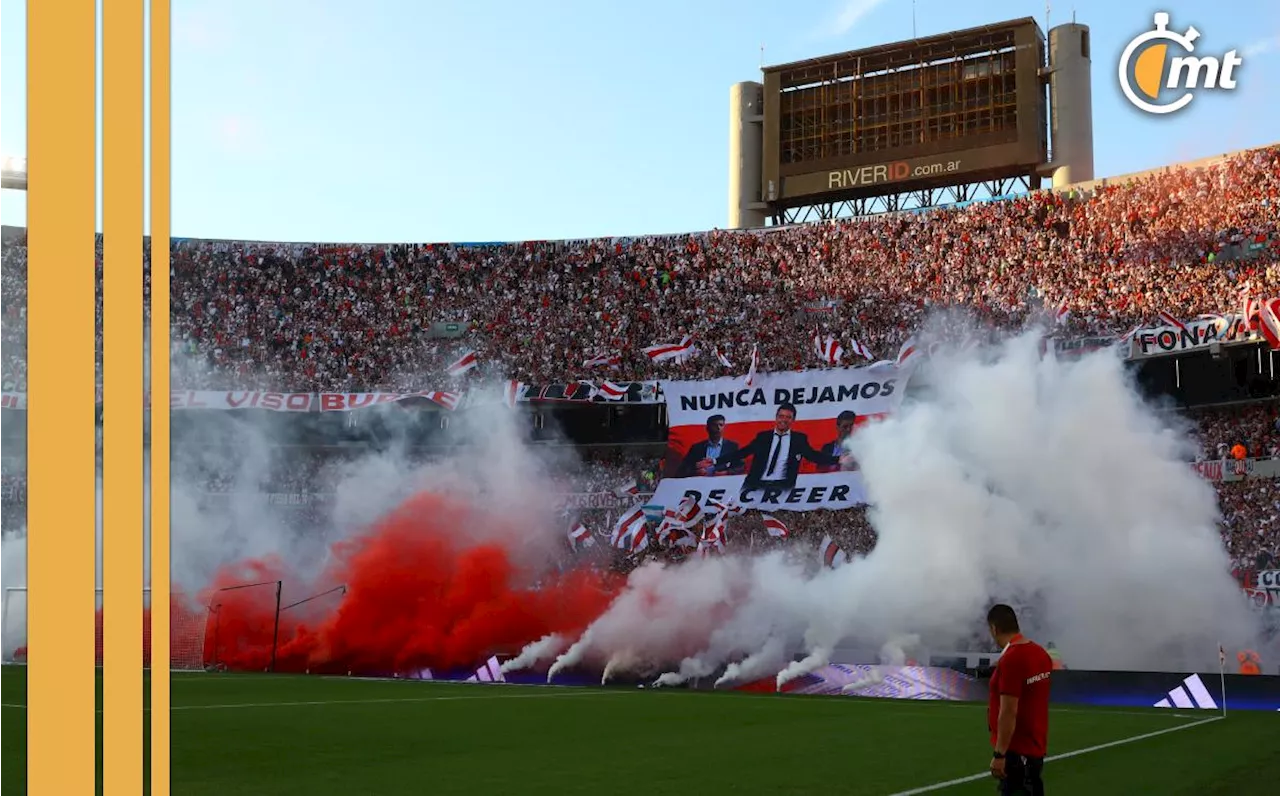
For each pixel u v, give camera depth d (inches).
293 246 1937.7
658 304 1819.6
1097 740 644.1
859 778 470.0
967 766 515.2
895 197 1876.2
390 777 459.8
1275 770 503.8
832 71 1840.6
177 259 1911.9
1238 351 1358.3
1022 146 1696.6
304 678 1267.2
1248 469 1328.7
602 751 568.1
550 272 1878.7
